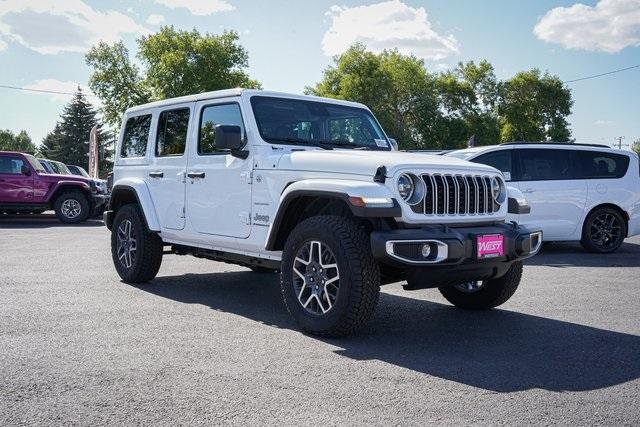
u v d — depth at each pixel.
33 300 6.23
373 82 67.06
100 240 12.92
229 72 62.25
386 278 5.16
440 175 4.96
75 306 5.95
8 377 3.80
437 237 4.66
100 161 88.88
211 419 3.18
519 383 3.83
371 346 4.66
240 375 3.90
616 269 9.13
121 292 6.74
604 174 11.15
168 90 59.38
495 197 5.37
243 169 5.79
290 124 5.96
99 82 61.62
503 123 82.62
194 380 3.79
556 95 81.94
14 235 14.02
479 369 4.11
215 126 5.74
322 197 5.18
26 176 17.80
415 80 72.31
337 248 4.70
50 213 23.44
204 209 6.26
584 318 5.78
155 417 3.20
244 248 5.86
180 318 5.49
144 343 4.62
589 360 4.36
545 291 7.25
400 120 72.19
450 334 5.10
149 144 7.23
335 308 4.72
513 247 5.11
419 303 6.51
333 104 6.41
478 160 10.86
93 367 4.02
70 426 3.08
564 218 10.91
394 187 4.70
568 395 3.62
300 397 3.51
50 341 4.63
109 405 3.36
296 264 5.07
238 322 5.38
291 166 5.32
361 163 4.88
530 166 10.90
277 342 4.71
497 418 3.25
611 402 3.51
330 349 4.56
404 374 3.98
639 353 4.55
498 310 6.14
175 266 9.04
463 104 78.31
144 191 7.11
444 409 3.37
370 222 4.97
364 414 3.28
